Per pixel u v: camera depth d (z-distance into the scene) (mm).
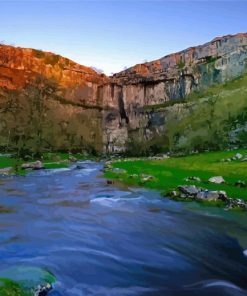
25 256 21219
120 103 145750
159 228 28562
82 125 136750
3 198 39719
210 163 66875
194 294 16891
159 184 48438
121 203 38125
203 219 31250
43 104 128000
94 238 25688
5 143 107875
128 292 16969
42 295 16031
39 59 134000
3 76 121688
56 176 61281
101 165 86188
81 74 143500
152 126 135500
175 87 137875
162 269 20125
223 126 116812
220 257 22125
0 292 14539
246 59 131125
